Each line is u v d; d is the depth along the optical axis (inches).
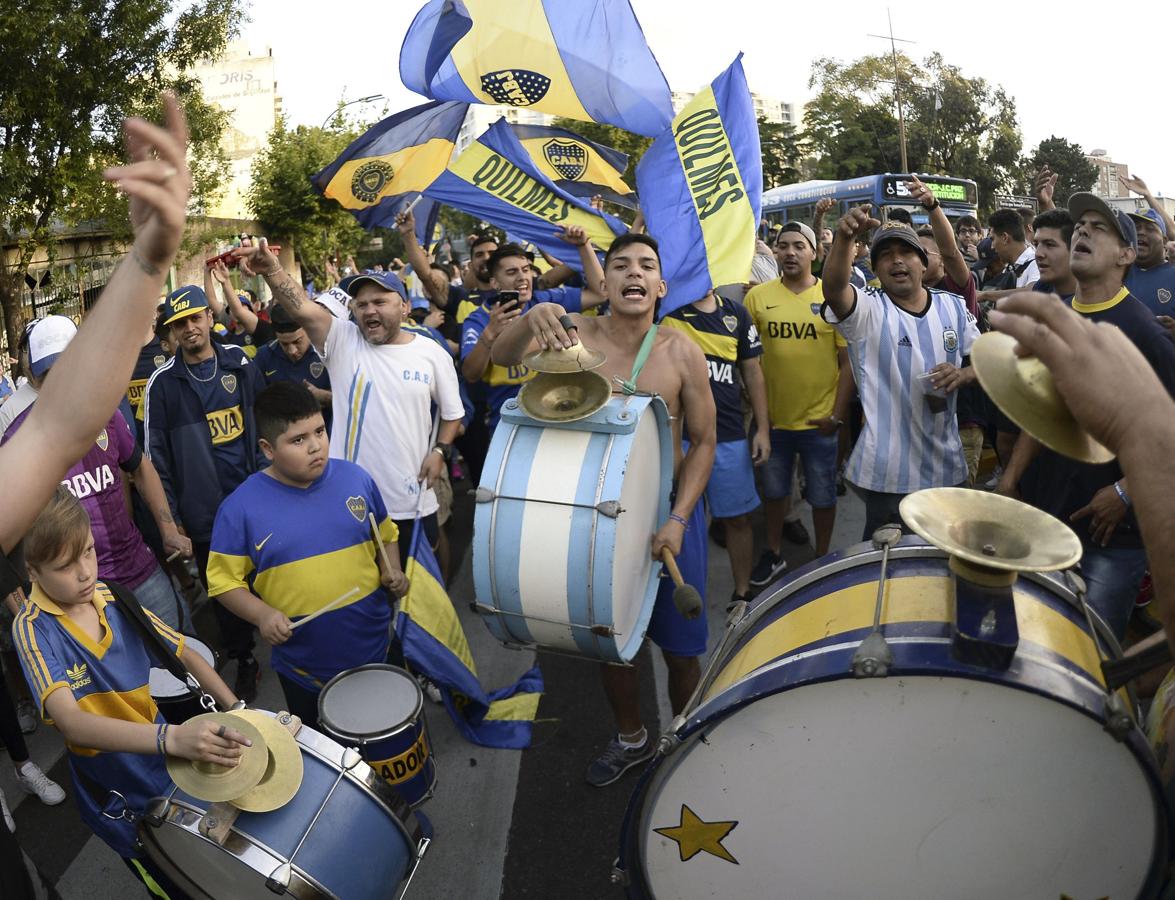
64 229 520.7
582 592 101.6
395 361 155.9
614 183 268.5
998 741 61.1
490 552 105.2
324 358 160.1
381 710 108.3
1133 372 44.1
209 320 175.0
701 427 122.0
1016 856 63.5
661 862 73.1
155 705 101.0
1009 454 163.5
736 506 179.6
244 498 118.1
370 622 123.9
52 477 42.9
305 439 115.6
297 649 120.9
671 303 171.6
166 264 41.9
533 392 108.9
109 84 440.5
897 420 147.1
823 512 194.4
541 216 213.2
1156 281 191.5
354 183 242.8
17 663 155.0
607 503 99.5
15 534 42.8
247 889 84.8
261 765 80.8
